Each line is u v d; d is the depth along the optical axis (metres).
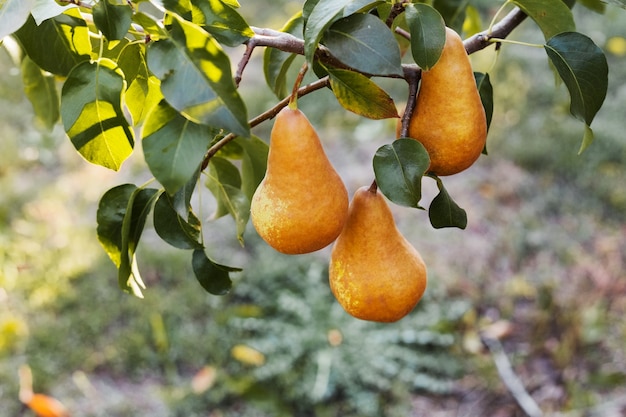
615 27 4.08
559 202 3.20
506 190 3.27
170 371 2.40
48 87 1.13
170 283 2.80
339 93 0.80
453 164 0.80
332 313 2.54
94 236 2.97
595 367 2.39
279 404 2.30
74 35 0.87
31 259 2.84
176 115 0.73
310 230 0.78
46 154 3.62
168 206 0.84
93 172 3.48
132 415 2.23
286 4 4.89
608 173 3.32
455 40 0.79
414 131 0.80
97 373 2.41
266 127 3.77
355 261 0.84
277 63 0.96
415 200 0.77
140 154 3.52
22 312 2.58
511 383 2.36
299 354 2.40
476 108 0.79
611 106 3.75
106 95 0.80
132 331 2.54
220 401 2.31
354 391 2.33
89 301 2.64
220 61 0.71
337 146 3.75
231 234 3.05
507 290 2.71
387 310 0.84
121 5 0.76
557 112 3.67
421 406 2.33
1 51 4.43
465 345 2.50
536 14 0.93
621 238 2.96
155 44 0.72
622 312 2.58
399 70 0.76
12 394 2.26
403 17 0.93
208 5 0.79
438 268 2.80
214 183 0.99
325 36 0.77
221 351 2.47
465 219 0.83
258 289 2.73
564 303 2.56
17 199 3.22
